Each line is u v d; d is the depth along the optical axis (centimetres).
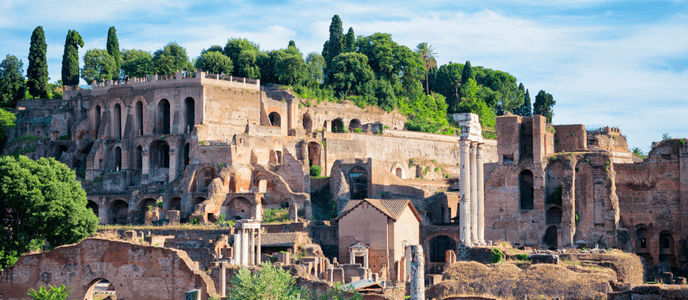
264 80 16888
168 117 15025
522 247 11575
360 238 11481
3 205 9875
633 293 7238
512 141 12212
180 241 11250
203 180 13612
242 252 10012
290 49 17188
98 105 15525
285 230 11981
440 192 13938
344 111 16675
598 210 11650
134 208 13725
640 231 12188
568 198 11588
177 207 13738
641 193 12162
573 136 12788
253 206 12888
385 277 10962
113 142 15162
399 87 18538
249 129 14200
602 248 11131
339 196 13288
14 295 7588
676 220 11900
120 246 7362
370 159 13338
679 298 6988
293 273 8588
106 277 7369
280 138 14288
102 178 14750
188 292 6562
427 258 12225
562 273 8375
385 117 17350
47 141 15675
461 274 8738
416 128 17400
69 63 17462
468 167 10225
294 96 15675
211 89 14512
